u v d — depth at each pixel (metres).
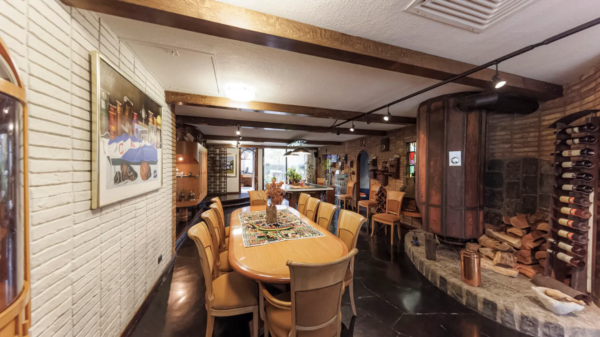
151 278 2.31
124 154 1.69
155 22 1.33
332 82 2.58
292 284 1.13
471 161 2.80
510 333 1.79
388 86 2.69
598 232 1.89
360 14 1.43
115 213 1.63
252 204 3.99
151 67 2.21
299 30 1.50
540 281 2.12
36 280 0.99
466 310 2.08
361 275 2.78
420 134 3.24
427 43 1.76
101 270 1.46
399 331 1.82
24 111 0.73
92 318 1.37
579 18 1.44
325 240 1.98
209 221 2.01
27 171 0.75
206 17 1.30
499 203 2.93
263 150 10.54
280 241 1.94
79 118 1.26
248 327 1.87
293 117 4.43
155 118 2.37
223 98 3.14
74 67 1.23
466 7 1.35
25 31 0.94
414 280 2.65
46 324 1.04
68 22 1.19
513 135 2.86
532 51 1.84
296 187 6.02
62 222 1.14
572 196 2.01
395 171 5.10
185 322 1.91
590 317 1.71
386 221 3.94
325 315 1.24
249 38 1.49
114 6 1.19
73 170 1.22
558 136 2.14
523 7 1.34
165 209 2.80
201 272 2.84
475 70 1.97
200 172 6.03
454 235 2.87
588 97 2.18
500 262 2.48
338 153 8.39
